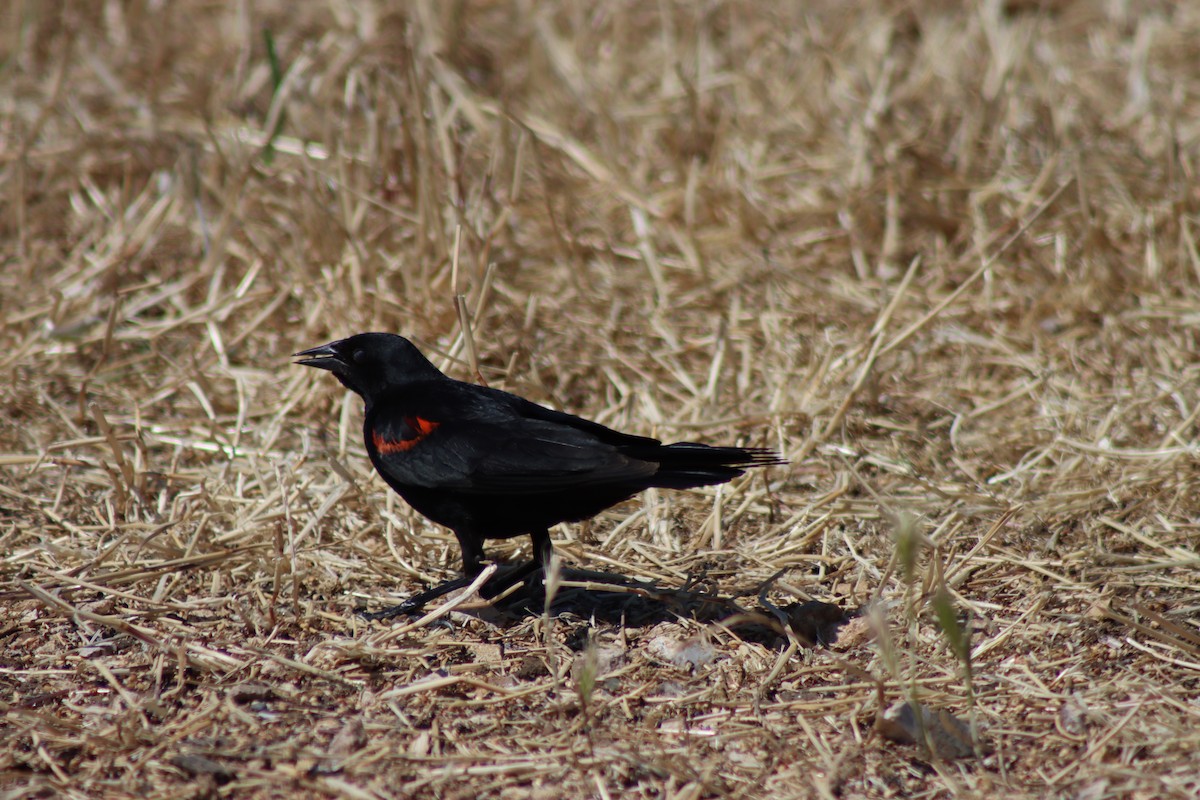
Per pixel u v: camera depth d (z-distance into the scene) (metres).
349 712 7.45
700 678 7.84
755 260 14.29
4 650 8.09
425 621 8.09
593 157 15.45
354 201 14.25
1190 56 18.59
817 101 16.88
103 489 10.35
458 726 7.29
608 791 6.65
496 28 19.06
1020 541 9.43
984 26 18.12
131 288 13.20
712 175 15.32
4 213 14.95
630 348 12.77
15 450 10.93
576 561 9.47
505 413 8.51
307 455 10.03
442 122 13.47
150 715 7.37
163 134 16.09
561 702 7.49
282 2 19.75
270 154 14.99
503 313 12.98
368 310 12.79
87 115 16.73
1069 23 19.78
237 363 12.62
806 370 11.96
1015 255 14.11
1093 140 15.93
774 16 19.38
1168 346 12.27
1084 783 6.65
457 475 8.25
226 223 13.60
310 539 9.49
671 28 19.31
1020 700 7.47
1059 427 11.11
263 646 8.18
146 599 8.51
